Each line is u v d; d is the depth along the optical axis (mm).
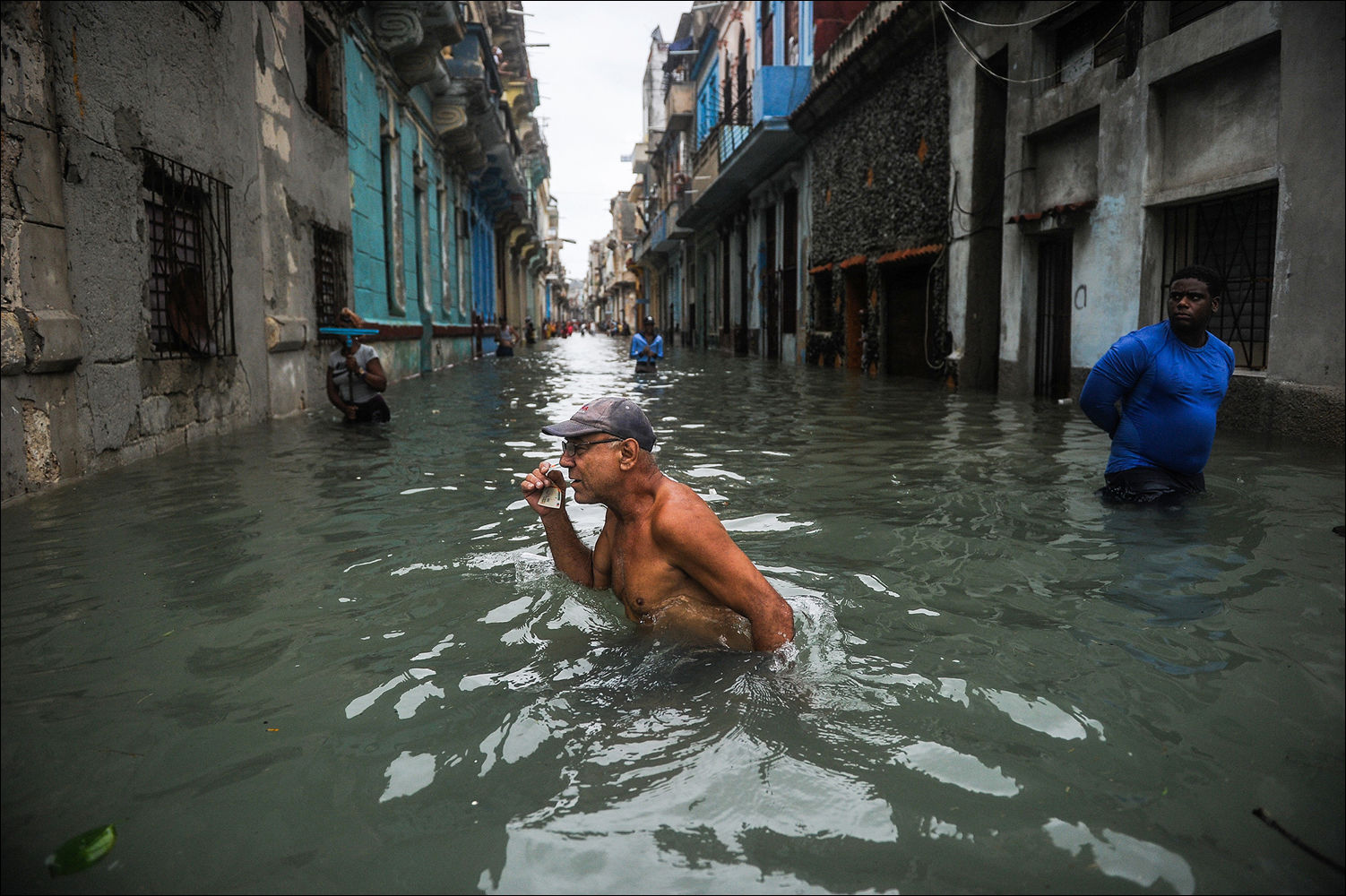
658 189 48125
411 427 8367
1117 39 9586
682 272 42719
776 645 2492
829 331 20062
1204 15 7875
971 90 12570
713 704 2238
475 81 20203
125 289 6195
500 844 1690
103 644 2752
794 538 3996
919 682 2395
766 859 1637
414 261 17859
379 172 14836
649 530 2633
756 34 23469
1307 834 1705
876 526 4191
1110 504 4582
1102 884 1562
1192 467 4656
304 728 2174
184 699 2354
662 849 1669
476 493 5070
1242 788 1877
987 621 2877
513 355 27812
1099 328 9594
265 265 9062
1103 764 1975
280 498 4934
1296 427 6746
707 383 14320
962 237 12945
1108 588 3203
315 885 1580
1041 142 11141
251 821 1784
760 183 25141
